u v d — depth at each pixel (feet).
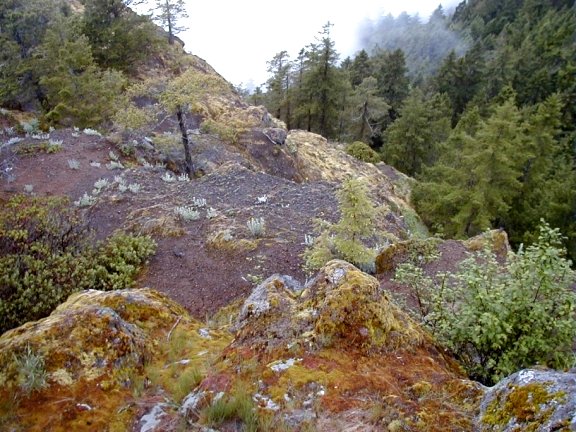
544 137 86.74
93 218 38.17
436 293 17.01
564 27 226.99
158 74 99.55
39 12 81.25
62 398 9.80
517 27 275.59
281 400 9.39
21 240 26.63
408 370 10.71
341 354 10.81
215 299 27.55
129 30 97.76
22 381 9.85
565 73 180.24
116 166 51.88
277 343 11.20
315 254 27.84
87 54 72.08
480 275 15.34
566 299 14.07
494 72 199.82
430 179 95.91
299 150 86.63
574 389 7.95
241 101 92.12
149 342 12.52
